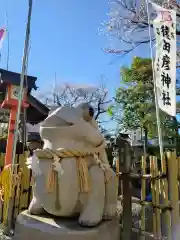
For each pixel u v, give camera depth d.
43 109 6.05
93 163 2.57
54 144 2.55
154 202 2.68
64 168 2.41
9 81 4.94
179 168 2.73
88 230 2.29
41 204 2.52
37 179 2.51
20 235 2.44
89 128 2.55
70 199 2.40
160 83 3.47
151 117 9.32
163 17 3.81
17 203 3.35
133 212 3.15
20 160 3.62
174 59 3.57
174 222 2.54
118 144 2.74
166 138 9.44
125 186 2.65
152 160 2.76
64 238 2.22
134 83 10.80
